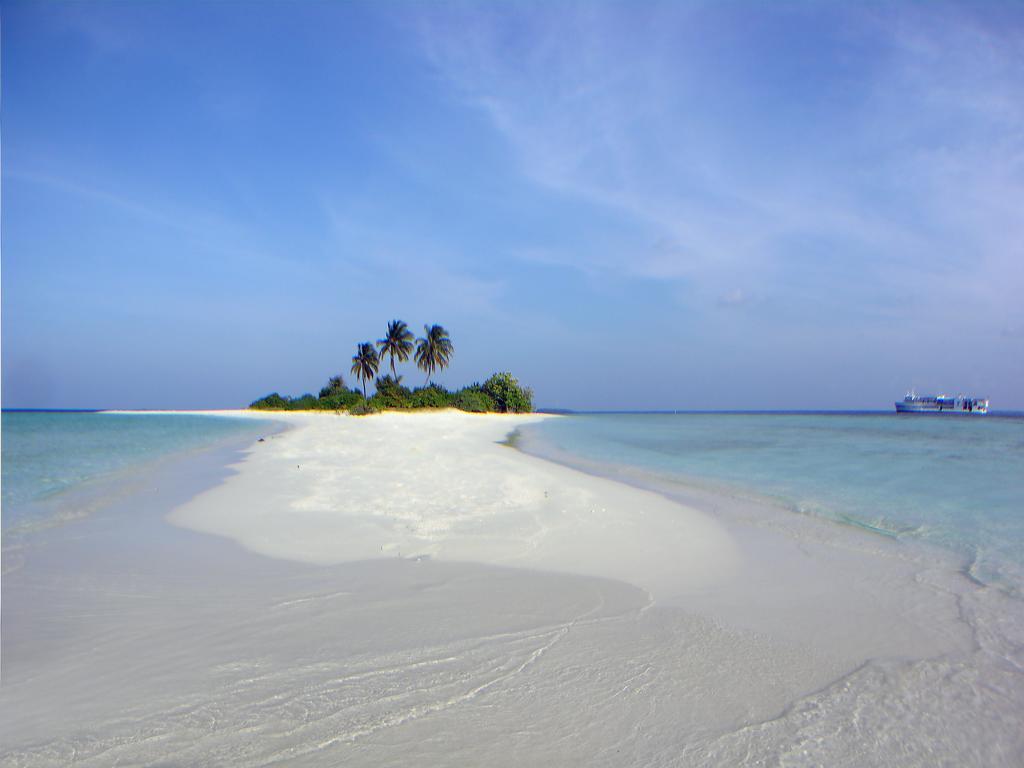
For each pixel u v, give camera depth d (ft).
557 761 9.91
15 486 38.93
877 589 18.60
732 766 9.85
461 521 26.89
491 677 12.67
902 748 10.43
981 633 15.31
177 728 10.69
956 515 29.58
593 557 21.74
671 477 44.39
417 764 9.76
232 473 44.24
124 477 43.09
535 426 146.41
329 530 25.30
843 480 42.27
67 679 12.48
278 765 9.68
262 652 13.79
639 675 12.84
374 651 13.85
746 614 16.46
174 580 18.97
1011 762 10.07
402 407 216.74
